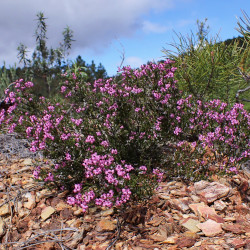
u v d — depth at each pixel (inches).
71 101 163.2
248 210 115.7
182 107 166.9
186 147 152.0
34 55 401.7
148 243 98.7
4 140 178.5
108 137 144.5
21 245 102.2
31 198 125.9
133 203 120.0
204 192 125.3
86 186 124.3
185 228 105.9
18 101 153.1
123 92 148.9
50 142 126.3
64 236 105.4
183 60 216.1
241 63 189.3
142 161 147.0
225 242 96.5
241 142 144.9
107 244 99.6
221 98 217.8
